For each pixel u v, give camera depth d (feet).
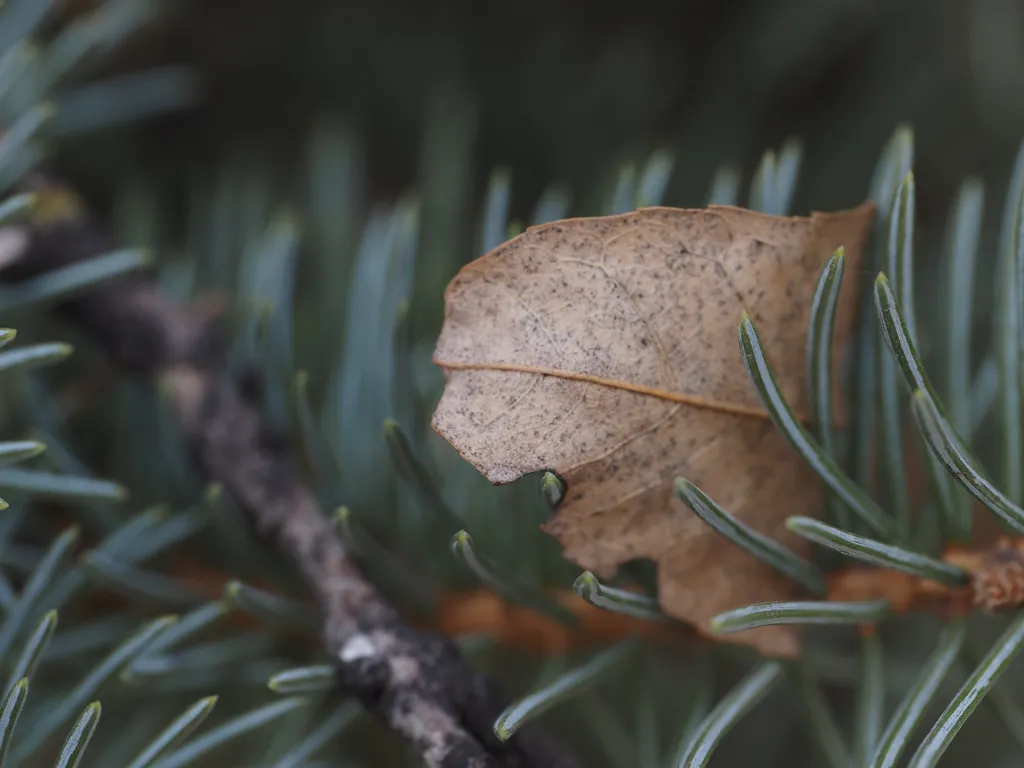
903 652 1.02
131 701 0.88
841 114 1.22
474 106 1.17
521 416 0.73
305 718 0.85
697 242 0.74
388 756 0.93
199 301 0.89
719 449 0.75
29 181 0.88
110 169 1.09
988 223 1.16
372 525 0.85
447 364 0.73
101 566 0.81
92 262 0.82
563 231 0.73
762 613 0.72
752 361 0.72
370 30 1.19
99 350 0.89
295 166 1.18
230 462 0.83
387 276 0.83
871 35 1.20
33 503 0.86
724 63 1.22
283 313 0.85
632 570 0.78
